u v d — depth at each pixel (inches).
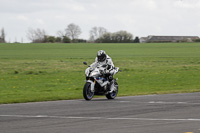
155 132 459.2
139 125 508.7
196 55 4042.8
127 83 1461.6
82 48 5748.0
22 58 3469.5
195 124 516.4
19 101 838.5
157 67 2445.9
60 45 6476.4
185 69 2261.3
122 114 617.9
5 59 3277.6
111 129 478.6
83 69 2279.8
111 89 887.7
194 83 1438.2
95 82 863.1
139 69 2253.9
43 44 6673.2
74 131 466.0
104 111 656.4
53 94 1048.8
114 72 888.9
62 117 582.9
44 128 487.2
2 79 1605.6
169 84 1402.6
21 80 1566.2
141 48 5674.2
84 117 583.5
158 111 653.3
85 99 867.4
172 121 542.3
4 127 494.0
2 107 716.0
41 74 1903.3
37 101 856.9
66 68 2345.0
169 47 5831.7
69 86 1333.7
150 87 1286.9
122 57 3688.5
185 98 881.5
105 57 885.2
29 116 593.6
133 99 870.4
